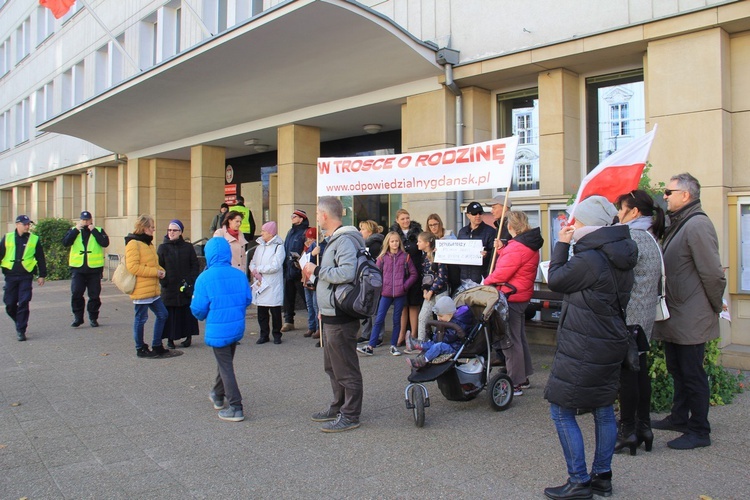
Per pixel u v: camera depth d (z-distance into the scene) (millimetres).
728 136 6898
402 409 5570
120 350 8359
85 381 6660
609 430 3713
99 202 21031
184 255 8180
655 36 7156
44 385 6492
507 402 5543
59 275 19797
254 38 8781
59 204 23938
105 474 4129
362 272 4859
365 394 6055
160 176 17859
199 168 15484
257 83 10789
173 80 10938
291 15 7977
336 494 3787
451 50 9039
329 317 4965
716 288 4438
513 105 9484
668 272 4598
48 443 4738
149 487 3912
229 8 13023
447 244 6852
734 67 6961
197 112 13047
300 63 9648
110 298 14523
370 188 6984
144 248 7758
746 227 6734
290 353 7988
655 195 5633
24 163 27422
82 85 21594
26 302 9180
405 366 7195
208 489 3877
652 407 5270
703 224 4473
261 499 3730
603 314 3555
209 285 5281
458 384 5336
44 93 24750
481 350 5469
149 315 11672
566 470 4117
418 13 9656
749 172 6840
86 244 10297
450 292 7695
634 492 3760
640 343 4164
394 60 9008
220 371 5344
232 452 4527
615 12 7574
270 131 13273
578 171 8719
